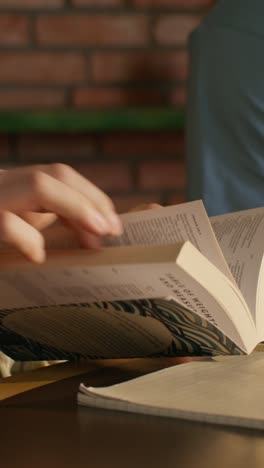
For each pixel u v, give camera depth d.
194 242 0.55
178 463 0.35
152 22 2.47
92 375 0.56
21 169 0.55
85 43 2.45
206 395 0.46
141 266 0.46
